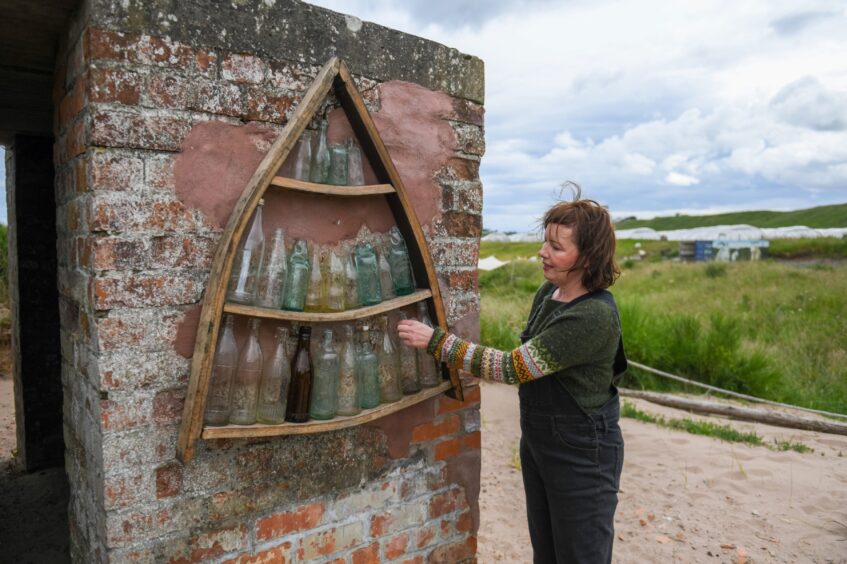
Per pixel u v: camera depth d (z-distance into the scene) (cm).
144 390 170
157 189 169
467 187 246
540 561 218
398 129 222
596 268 191
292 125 179
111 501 167
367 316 202
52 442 390
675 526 360
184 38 171
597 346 186
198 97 174
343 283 202
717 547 335
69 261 193
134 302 167
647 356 783
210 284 170
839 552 328
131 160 164
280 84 190
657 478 433
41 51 208
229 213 182
